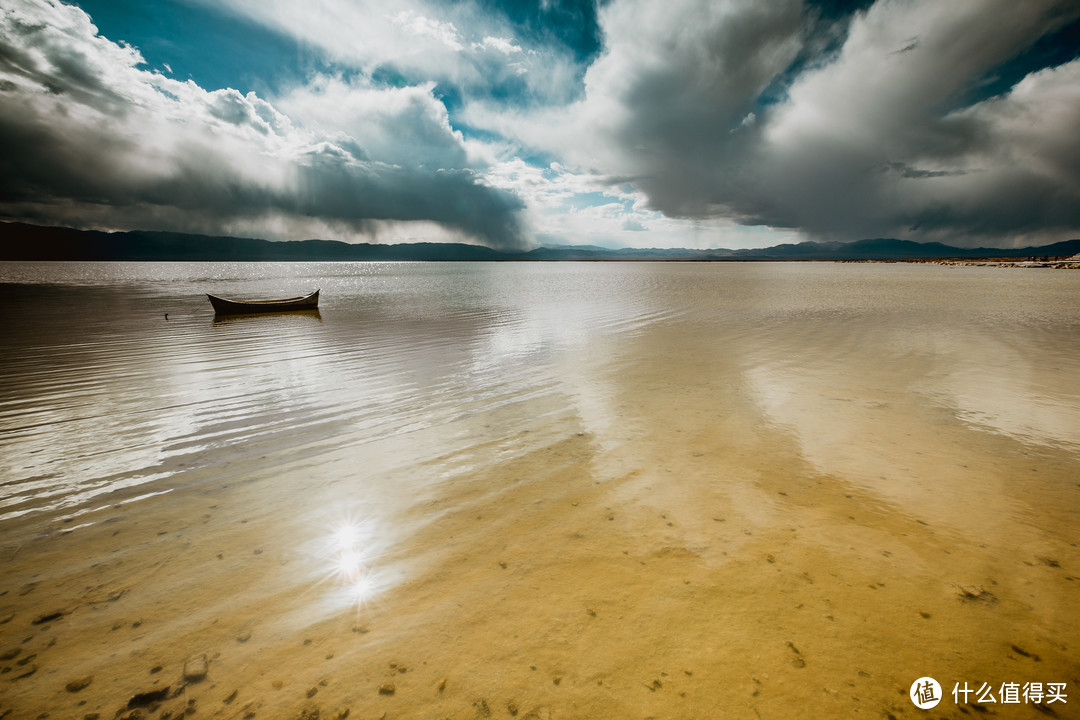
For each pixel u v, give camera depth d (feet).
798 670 9.17
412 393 29.17
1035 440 20.42
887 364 34.65
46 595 11.75
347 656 9.77
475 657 9.66
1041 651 9.45
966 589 11.25
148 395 29.43
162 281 215.31
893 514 14.62
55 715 8.55
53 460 20.01
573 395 28.09
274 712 8.55
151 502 16.47
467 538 13.91
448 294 113.09
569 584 11.76
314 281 207.31
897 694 8.59
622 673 9.20
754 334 48.37
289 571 12.60
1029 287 112.27
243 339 51.19
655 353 39.58
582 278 196.85
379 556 13.17
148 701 8.79
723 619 10.48
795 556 12.65
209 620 10.86
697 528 14.10
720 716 8.27
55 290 142.20
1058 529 13.69
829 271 252.83
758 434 21.48
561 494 16.38
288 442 21.75
